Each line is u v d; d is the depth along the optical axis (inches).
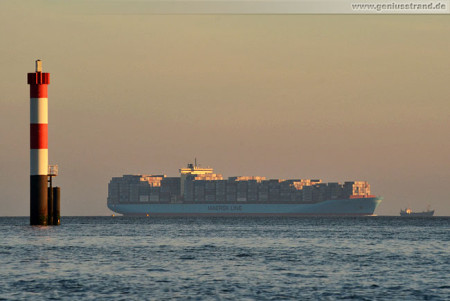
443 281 7800.2
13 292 6909.5
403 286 7406.5
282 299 6599.4
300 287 7313.0
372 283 7632.9
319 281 7770.7
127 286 7322.8
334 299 6614.2
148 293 6884.8
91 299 6550.2
